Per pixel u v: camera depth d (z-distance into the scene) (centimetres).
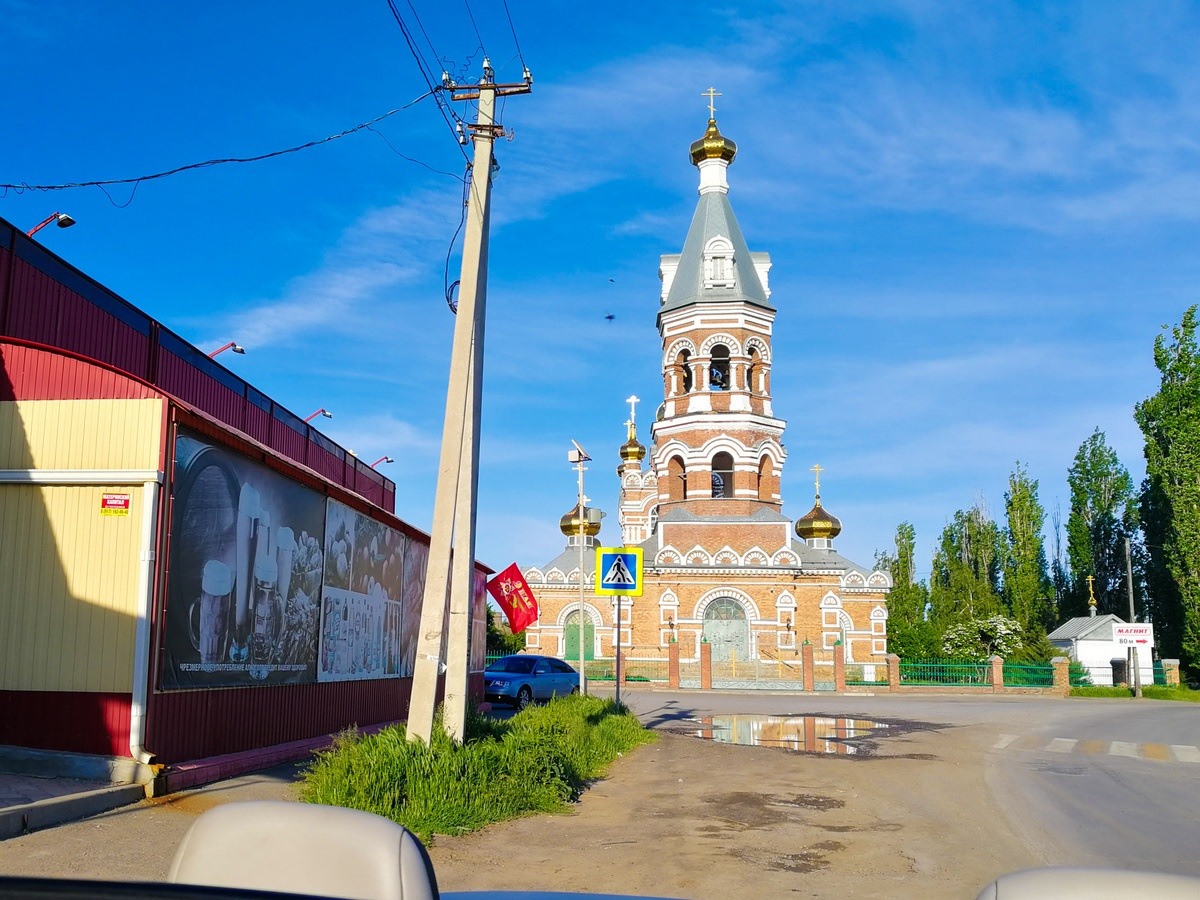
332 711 1705
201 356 2120
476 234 1282
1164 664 5312
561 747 1456
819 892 864
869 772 1680
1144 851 1070
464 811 1054
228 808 345
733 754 1917
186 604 1225
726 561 5641
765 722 2808
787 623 5566
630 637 5650
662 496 5838
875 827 1176
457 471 1202
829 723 2780
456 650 1245
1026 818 1259
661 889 852
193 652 1238
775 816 1234
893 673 4844
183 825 962
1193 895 267
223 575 1312
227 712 1315
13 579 1163
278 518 1486
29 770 1097
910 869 960
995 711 3366
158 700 1157
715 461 5869
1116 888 269
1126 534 6881
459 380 1220
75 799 964
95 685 1134
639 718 2920
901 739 2302
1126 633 5031
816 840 1091
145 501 1162
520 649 5984
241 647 1364
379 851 318
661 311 5878
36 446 1186
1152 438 5806
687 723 2764
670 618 5600
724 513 5703
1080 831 1177
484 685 3030
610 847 1012
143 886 199
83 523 1169
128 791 1050
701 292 5747
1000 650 5972
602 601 5772
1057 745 2222
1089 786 1569
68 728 1128
